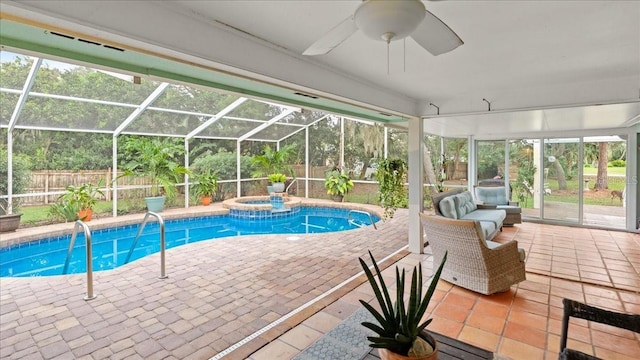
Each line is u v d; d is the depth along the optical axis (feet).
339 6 6.50
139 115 21.16
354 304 10.53
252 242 18.37
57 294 11.23
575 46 8.66
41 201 22.15
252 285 12.09
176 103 20.56
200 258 15.35
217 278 12.78
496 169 27.30
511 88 13.42
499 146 27.09
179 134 27.12
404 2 3.99
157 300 10.78
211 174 31.50
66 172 23.57
